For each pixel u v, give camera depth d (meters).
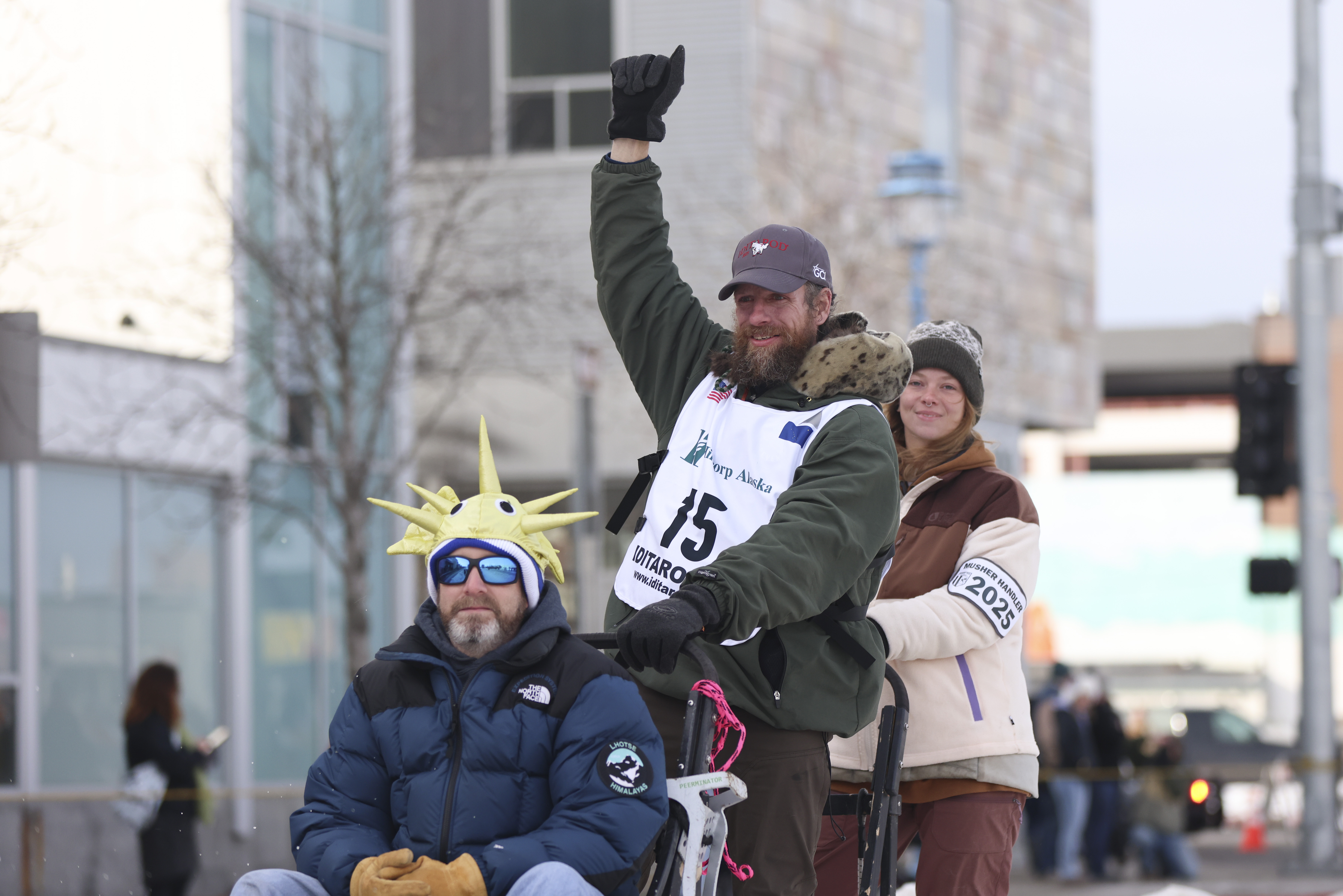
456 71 68.06
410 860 11.38
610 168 14.88
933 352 16.75
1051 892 45.28
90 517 43.00
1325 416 48.22
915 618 15.59
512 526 12.00
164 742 34.44
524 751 11.73
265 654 48.06
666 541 13.50
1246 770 66.88
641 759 11.64
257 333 45.97
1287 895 41.53
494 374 66.00
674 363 14.75
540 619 11.91
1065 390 81.94
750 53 65.44
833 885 16.19
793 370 13.52
